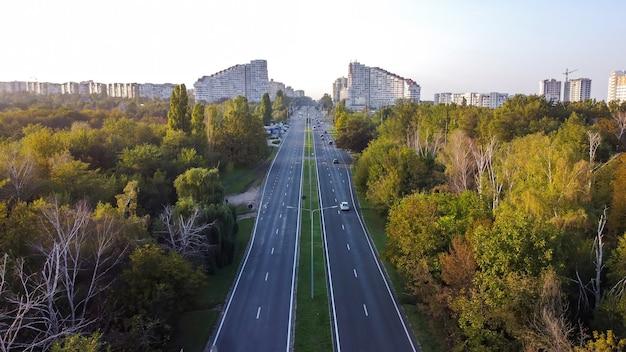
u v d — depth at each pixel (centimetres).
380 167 7769
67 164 5866
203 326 4159
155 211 6581
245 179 10412
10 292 2950
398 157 7494
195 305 4362
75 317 3234
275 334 4047
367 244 6475
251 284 5109
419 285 4019
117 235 3934
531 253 3388
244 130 11381
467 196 4922
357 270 5525
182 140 9081
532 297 3052
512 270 3325
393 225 5016
